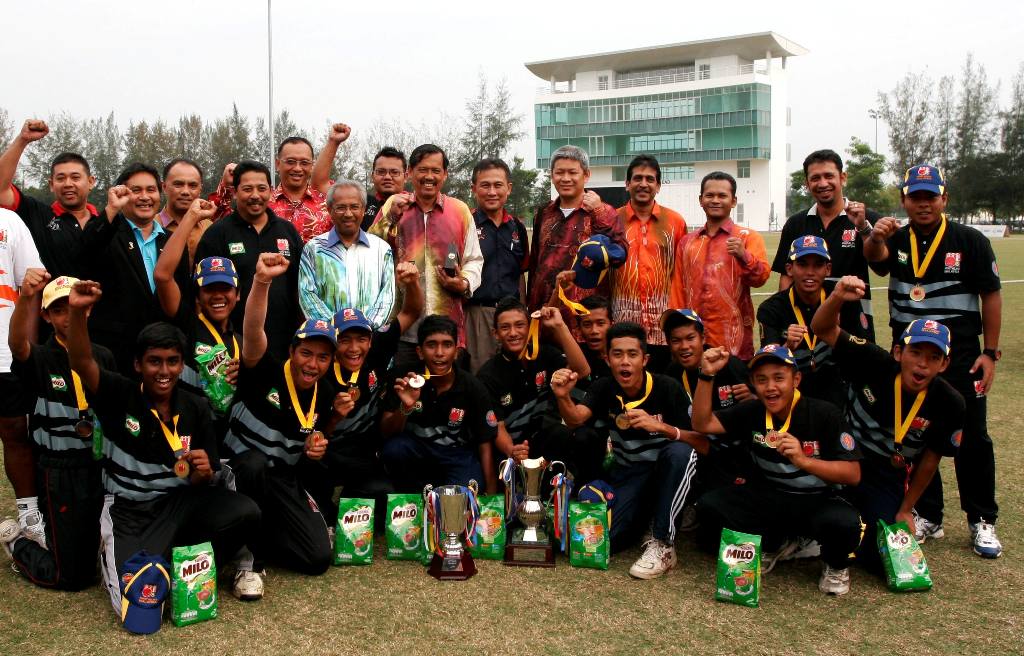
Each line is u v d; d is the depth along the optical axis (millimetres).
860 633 3887
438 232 5922
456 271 5750
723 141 71125
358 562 4676
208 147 57906
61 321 4254
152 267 5504
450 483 5246
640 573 4527
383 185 7141
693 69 73750
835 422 4430
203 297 4648
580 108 75375
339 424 4988
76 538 4266
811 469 4281
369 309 5371
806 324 5242
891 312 5340
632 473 5027
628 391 5004
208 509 4250
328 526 5027
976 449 4867
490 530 4805
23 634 3811
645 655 3662
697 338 5070
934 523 5039
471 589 4367
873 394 4699
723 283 6008
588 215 6086
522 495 5105
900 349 4598
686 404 4973
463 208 6043
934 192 4961
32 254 5074
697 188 72250
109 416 4129
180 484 4281
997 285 4957
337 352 4844
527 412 5523
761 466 4559
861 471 4816
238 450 4629
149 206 5488
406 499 4793
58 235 5684
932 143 71875
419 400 5117
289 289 5457
